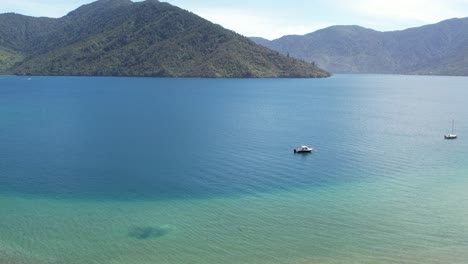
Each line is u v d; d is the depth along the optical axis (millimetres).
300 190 62750
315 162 79375
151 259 41594
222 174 70875
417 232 47812
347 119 138750
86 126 118062
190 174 70688
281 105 180500
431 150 90312
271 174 71125
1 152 85500
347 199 58719
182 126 119062
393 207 55625
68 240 45562
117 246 44188
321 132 112250
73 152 85750
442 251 43156
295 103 190375
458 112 161750
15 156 82188
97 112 148750
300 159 81750
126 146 91500
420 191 62188
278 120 134125
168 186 64438
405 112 161000
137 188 63406
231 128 116562
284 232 47781
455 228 48812
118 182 66250
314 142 98312
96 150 87562
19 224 49656
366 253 42844
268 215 52844
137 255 42312
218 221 50875
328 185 65188
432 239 45938
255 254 42656
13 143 94250
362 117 144375
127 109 158250
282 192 61844
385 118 142625
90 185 64750
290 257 42031
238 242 45250
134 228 48812
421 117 146000
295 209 54844
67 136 102625
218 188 63562
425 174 71312
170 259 41625
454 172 72562
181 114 145125
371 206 55969
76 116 138375
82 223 50188
